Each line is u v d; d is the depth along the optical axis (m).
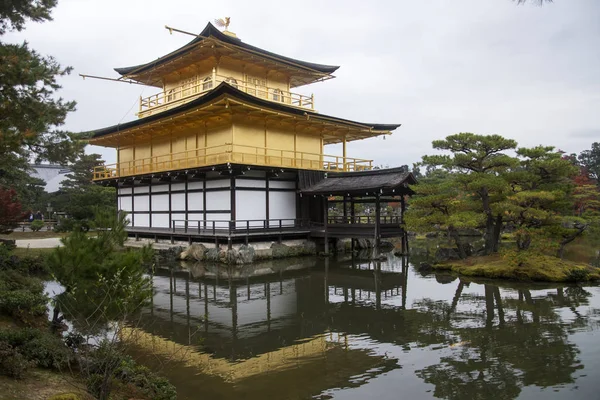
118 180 39.56
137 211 39.00
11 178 36.44
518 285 19.16
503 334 12.46
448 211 23.80
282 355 11.23
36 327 11.21
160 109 37.81
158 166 36.31
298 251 29.84
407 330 13.16
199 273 23.55
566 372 9.76
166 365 10.47
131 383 8.38
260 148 29.52
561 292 17.53
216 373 10.04
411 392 8.97
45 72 10.66
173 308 16.19
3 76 9.70
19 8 11.21
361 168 38.97
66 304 10.36
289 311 15.70
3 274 14.95
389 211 53.34
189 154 33.62
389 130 38.28
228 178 29.42
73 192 52.16
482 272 21.19
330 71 40.50
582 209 43.00
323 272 23.70
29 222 50.91
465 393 8.86
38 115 10.60
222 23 36.47
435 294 17.89
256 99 27.42
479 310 15.18
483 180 20.67
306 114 30.95
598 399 8.46
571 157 64.44
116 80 38.56
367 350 11.51
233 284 20.58
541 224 21.27
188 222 32.84
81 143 12.47
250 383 9.49
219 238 28.06
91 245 10.30
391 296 17.80
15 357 7.71
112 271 9.78
